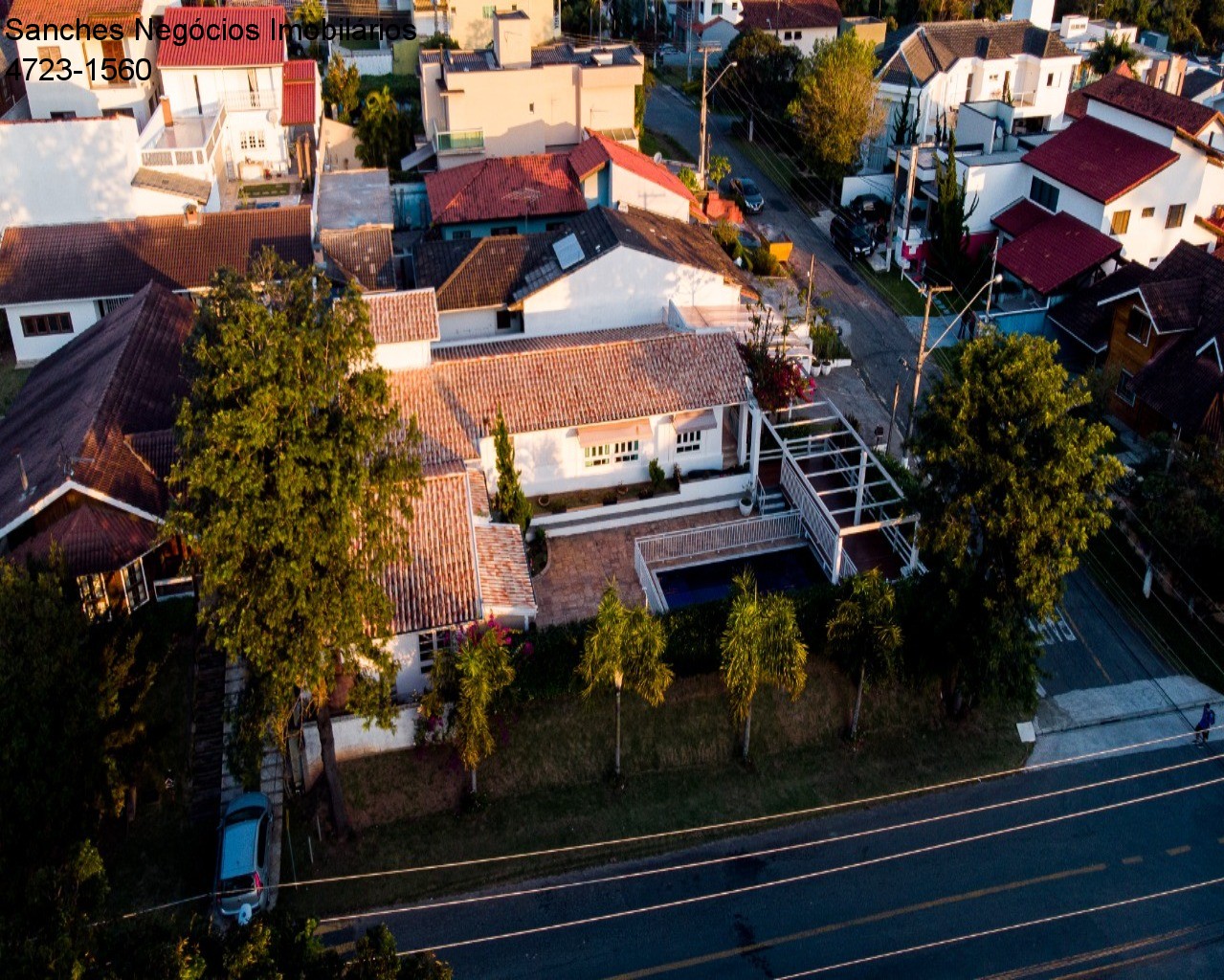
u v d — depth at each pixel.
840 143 67.81
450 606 31.56
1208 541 36.91
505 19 65.88
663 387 40.72
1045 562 31.14
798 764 33.34
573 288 46.94
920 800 32.84
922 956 28.33
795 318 49.84
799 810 32.19
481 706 29.11
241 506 25.00
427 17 88.75
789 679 31.27
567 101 67.19
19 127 52.06
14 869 24.17
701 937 28.64
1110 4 113.31
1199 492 38.34
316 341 25.20
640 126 78.19
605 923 28.94
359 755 31.67
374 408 26.89
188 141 60.75
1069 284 55.66
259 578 26.17
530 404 39.78
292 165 67.94
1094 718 35.84
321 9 88.62
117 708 27.64
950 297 59.22
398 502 27.78
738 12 101.94
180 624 33.62
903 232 61.12
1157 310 47.19
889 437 46.72
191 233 51.91
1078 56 76.88
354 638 26.86
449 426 38.81
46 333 49.44
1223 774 34.16
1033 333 55.84
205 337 26.52
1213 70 97.75
